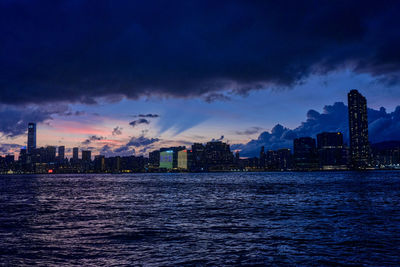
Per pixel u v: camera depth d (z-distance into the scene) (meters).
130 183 176.50
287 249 22.73
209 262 19.64
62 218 39.53
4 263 19.58
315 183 148.12
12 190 108.81
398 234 27.88
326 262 19.55
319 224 33.59
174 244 24.47
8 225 34.16
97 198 72.19
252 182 174.75
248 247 23.38
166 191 98.69
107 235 28.20
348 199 63.25
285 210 46.47
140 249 22.95
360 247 23.19
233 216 40.44
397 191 85.75
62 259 20.42
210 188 115.31
